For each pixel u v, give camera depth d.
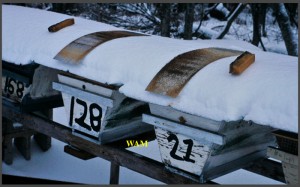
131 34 3.34
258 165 3.26
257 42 8.17
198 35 9.62
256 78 2.25
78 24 3.56
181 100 2.36
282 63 2.46
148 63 2.67
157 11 9.47
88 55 2.92
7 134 4.04
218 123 2.34
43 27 3.52
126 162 2.90
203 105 2.28
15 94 3.59
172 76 2.49
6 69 3.61
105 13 9.76
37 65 3.41
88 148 3.12
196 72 2.45
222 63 2.51
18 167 4.05
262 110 2.09
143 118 2.69
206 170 2.51
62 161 4.20
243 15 10.80
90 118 3.01
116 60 2.79
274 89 2.13
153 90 2.48
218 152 2.49
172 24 9.63
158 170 2.72
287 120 2.00
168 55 2.71
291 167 2.22
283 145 2.23
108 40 3.05
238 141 2.63
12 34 3.53
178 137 2.55
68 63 2.98
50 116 4.20
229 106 2.18
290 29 7.48
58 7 9.74
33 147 4.43
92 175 3.95
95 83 2.90
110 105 2.83
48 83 3.61
